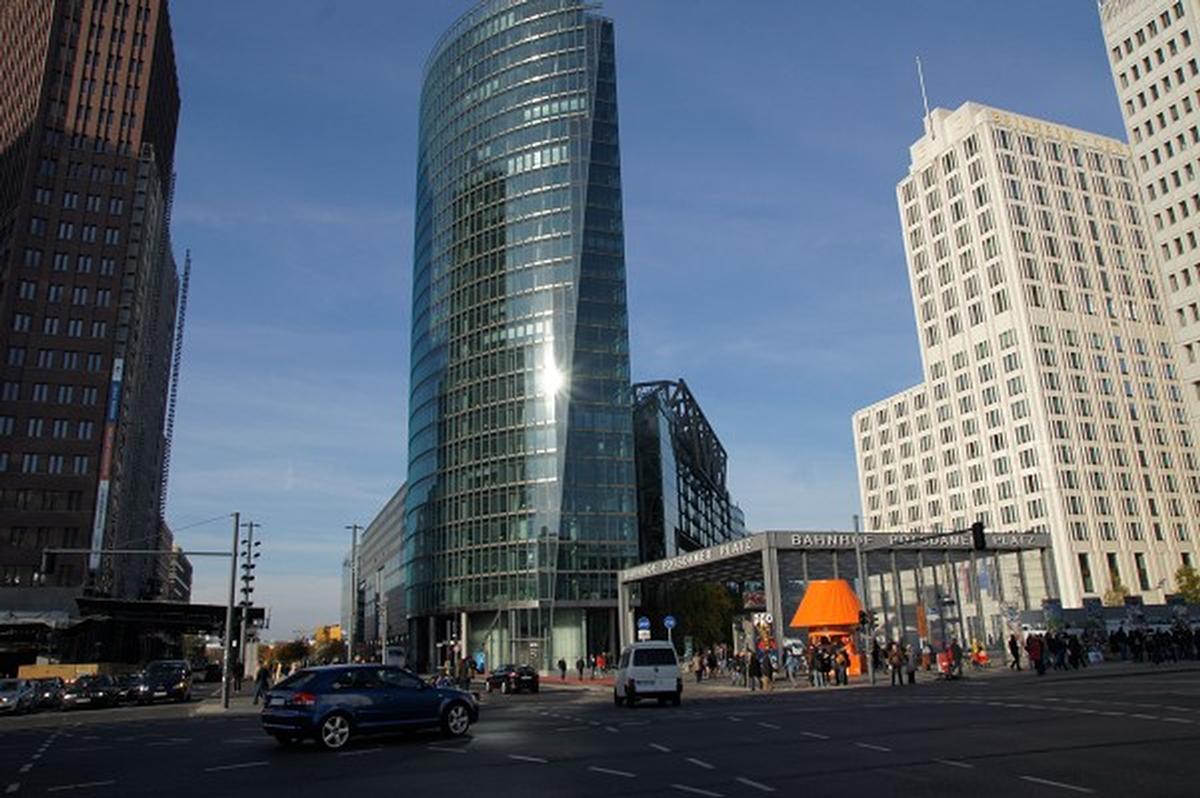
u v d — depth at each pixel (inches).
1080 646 1939.0
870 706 1059.3
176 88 5541.3
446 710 810.8
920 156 5684.1
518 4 4419.3
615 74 4296.3
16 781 599.5
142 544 5383.9
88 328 4033.0
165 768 652.7
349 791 505.7
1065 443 4712.1
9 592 3230.8
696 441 4896.7
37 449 3811.5
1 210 4313.5
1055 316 4916.3
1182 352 3353.8
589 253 3954.2
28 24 4601.4
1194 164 3353.8
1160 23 3516.2
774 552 2165.4
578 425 3737.7
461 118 4461.1
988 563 2593.5
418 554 4168.3
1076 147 5315.0
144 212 4298.7
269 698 783.7
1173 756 535.8
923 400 5782.5
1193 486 4945.9
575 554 3590.1
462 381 4062.5
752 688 1654.8
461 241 4266.7
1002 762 538.6
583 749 692.1
